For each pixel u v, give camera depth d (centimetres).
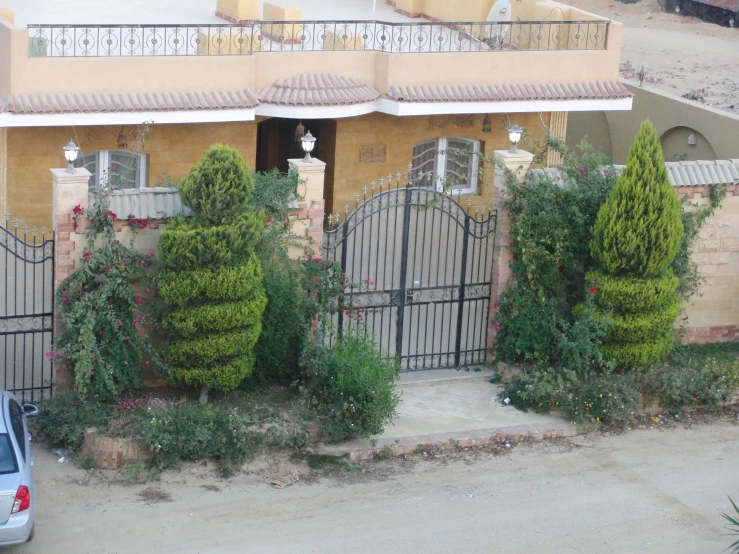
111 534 1191
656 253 1519
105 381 1366
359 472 1362
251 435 1356
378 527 1244
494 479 1373
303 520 1248
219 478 1320
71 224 1356
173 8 2198
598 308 1575
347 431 1398
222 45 1833
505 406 1547
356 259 1856
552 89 1986
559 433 1494
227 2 2080
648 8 4022
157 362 1397
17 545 1153
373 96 1880
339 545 1202
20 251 1709
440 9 2244
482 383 1608
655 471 1423
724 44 3603
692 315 1752
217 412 1384
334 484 1330
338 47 1934
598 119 2544
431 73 1914
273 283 1457
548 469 1407
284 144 2175
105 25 1720
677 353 1680
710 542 1264
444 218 1977
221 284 1349
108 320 1370
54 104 1675
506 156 1576
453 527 1255
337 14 2238
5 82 1678
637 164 1505
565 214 1588
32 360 1388
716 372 1616
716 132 2173
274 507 1270
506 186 1577
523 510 1305
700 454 1477
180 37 1944
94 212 1351
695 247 1709
